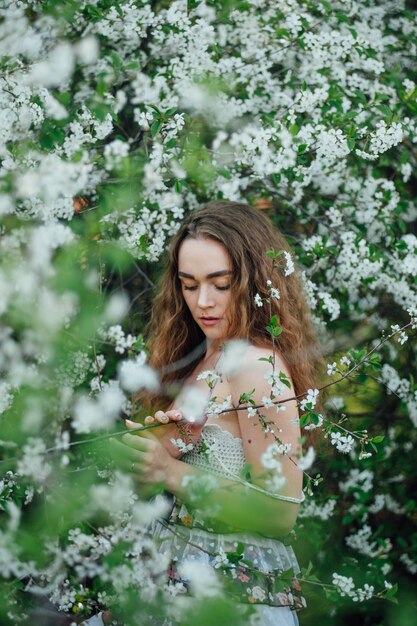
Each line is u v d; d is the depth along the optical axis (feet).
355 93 7.74
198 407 5.55
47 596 6.50
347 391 9.30
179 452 5.98
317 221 8.80
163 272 7.35
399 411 9.53
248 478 5.30
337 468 9.26
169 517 6.25
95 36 8.05
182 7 7.88
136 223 6.97
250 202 8.73
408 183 9.57
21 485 6.02
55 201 6.58
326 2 7.99
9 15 7.42
